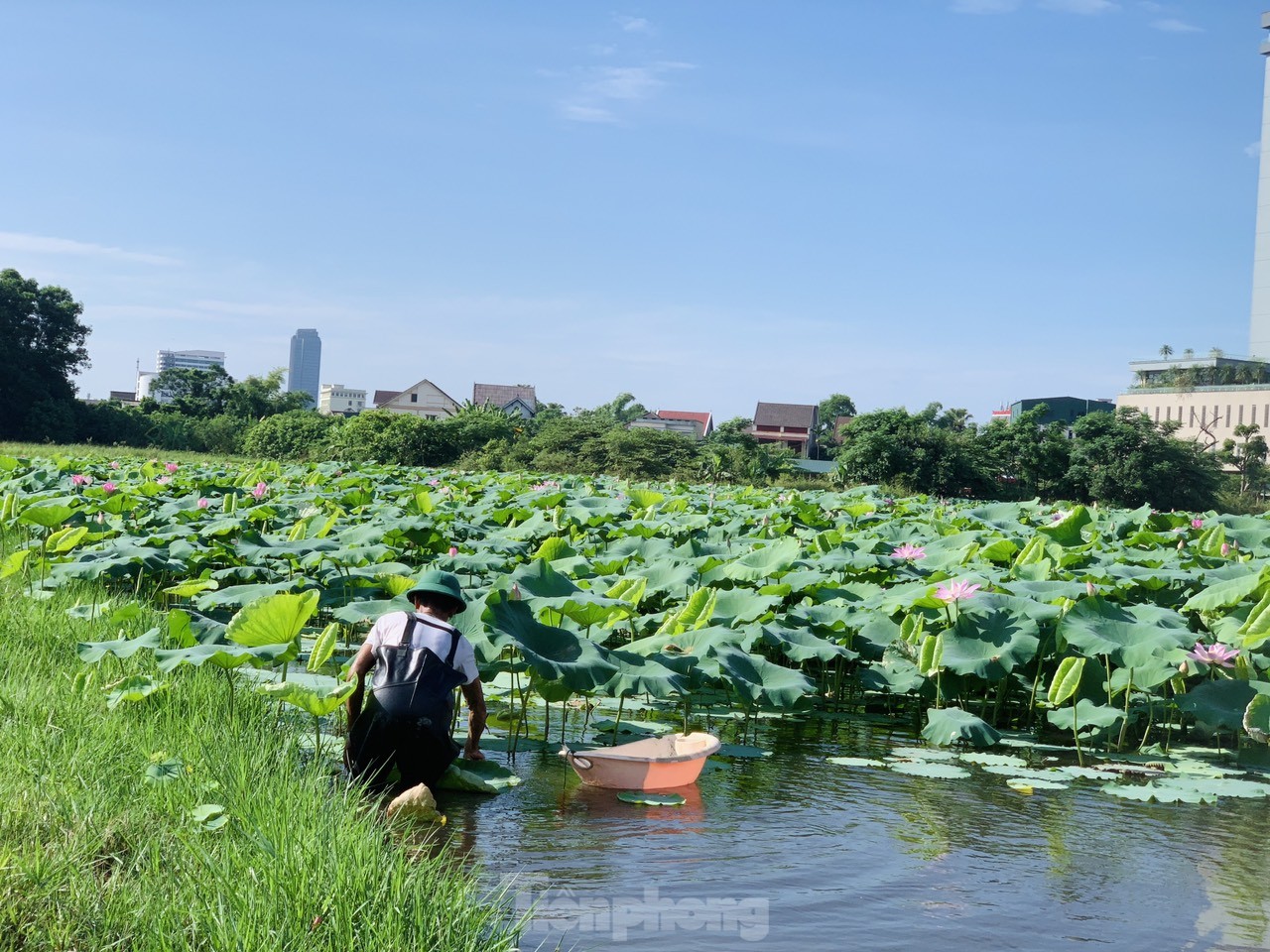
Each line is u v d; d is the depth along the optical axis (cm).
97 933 321
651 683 605
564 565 886
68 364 6844
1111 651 700
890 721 778
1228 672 717
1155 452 6806
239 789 446
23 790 423
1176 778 625
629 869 445
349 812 439
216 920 322
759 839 492
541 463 5659
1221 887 448
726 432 8888
